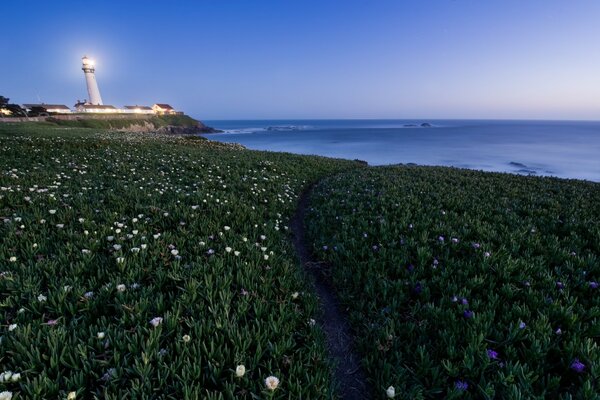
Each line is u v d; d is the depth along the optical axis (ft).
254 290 14.87
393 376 10.30
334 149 252.42
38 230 18.95
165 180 38.19
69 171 37.32
